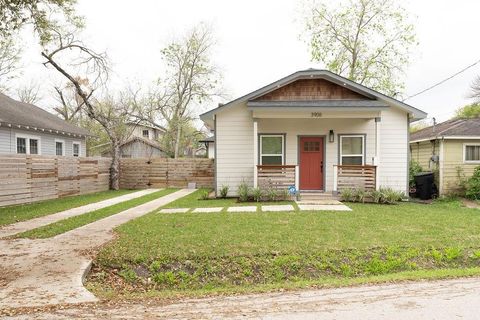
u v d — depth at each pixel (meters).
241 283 5.72
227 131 14.45
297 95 14.31
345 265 6.20
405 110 14.06
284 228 8.32
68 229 8.55
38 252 6.61
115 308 4.18
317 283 5.21
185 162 21.70
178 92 33.59
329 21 27.53
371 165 13.77
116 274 5.90
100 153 37.34
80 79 24.72
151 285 5.62
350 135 14.48
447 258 6.54
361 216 9.88
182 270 6.01
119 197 15.98
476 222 9.21
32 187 13.85
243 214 10.29
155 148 38.59
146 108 33.25
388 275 5.59
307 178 14.65
